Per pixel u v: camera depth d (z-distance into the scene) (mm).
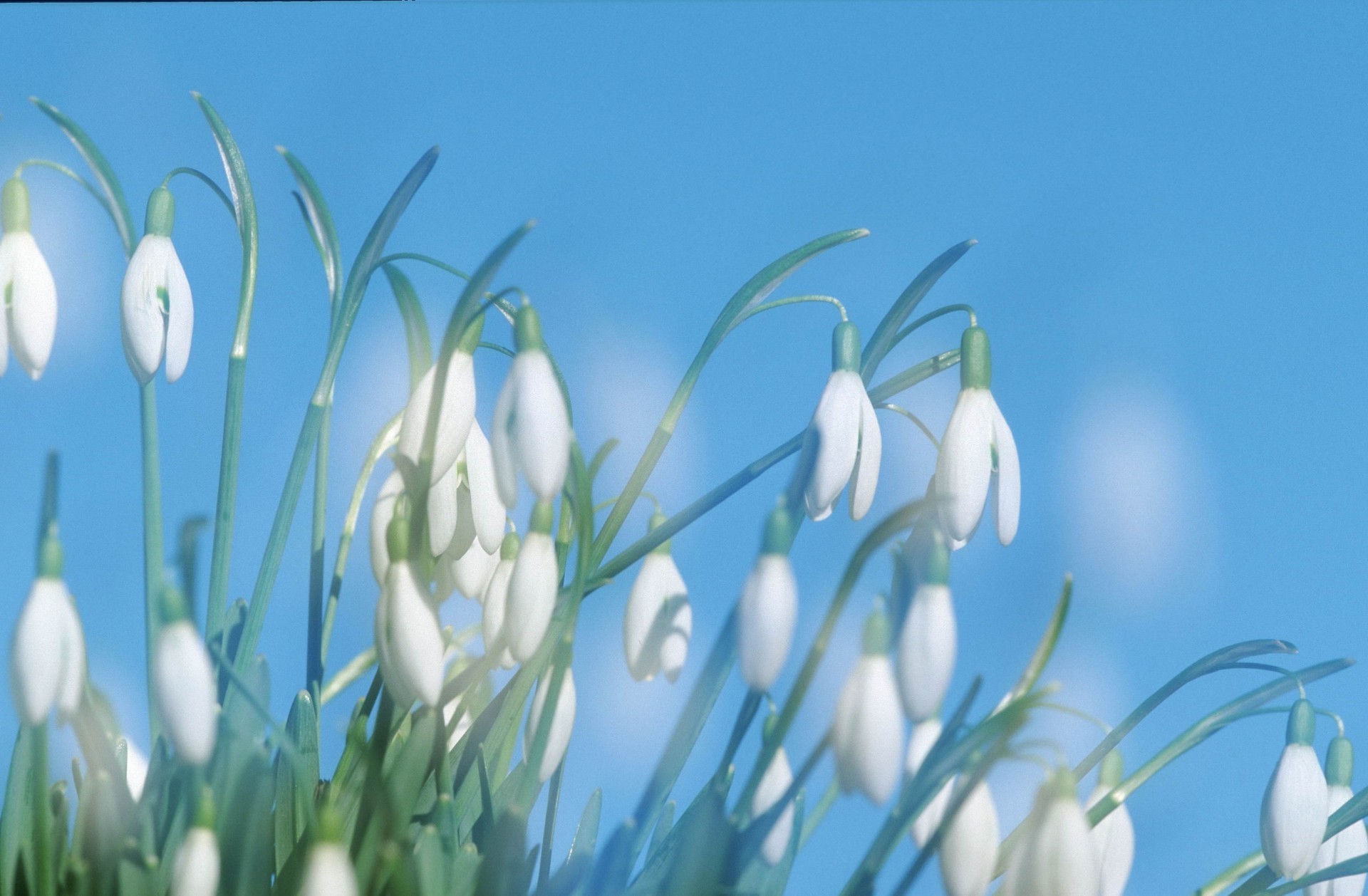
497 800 875
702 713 854
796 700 836
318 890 826
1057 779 828
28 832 868
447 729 873
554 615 872
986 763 830
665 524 875
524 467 836
